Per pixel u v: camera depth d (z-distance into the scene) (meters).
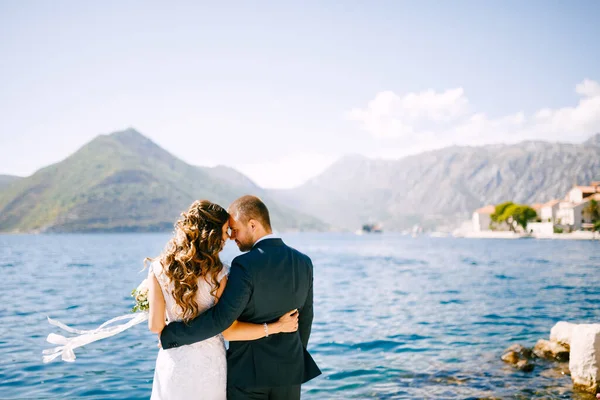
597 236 111.50
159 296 3.14
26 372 7.94
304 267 3.39
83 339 3.58
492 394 7.04
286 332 3.28
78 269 34.41
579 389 7.15
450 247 92.50
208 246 3.16
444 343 10.74
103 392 6.95
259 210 3.41
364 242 139.62
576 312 15.41
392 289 23.25
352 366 8.77
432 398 6.93
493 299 19.02
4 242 120.19
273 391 3.27
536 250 70.69
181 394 3.14
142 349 9.55
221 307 3.03
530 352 9.19
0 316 13.95
